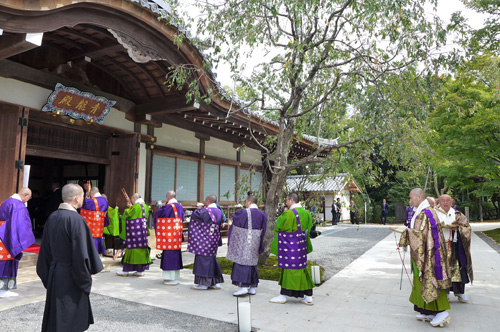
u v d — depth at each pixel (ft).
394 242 35.58
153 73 24.44
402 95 17.69
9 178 18.80
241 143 41.88
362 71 19.33
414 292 12.03
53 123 21.94
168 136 31.17
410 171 19.94
